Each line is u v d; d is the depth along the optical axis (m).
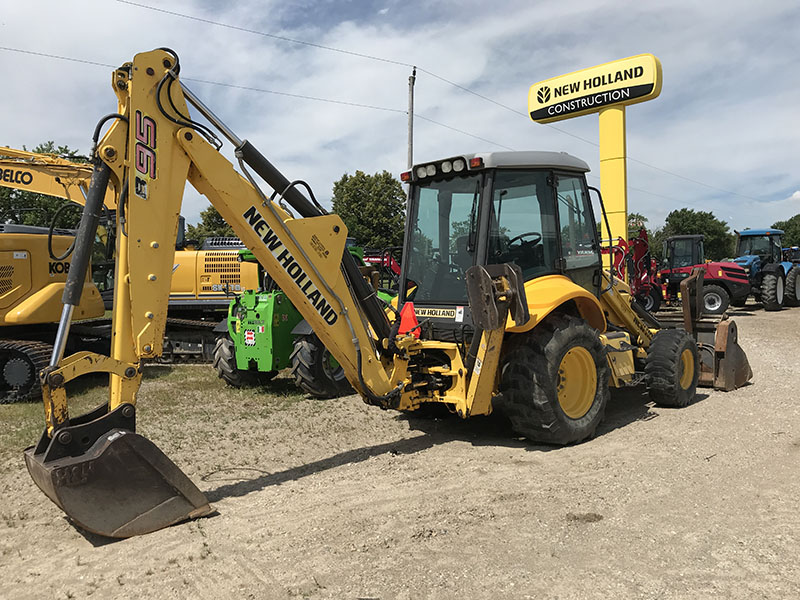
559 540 3.43
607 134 14.96
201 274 11.45
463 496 4.13
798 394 7.17
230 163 4.29
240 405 7.25
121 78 3.96
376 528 3.62
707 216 68.25
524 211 5.51
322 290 4.75
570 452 5.11
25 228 8.51
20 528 3.79
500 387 5.28
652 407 6.71
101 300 9.45
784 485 4.21
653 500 3.99
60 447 3.50
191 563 3.24
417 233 5.84
